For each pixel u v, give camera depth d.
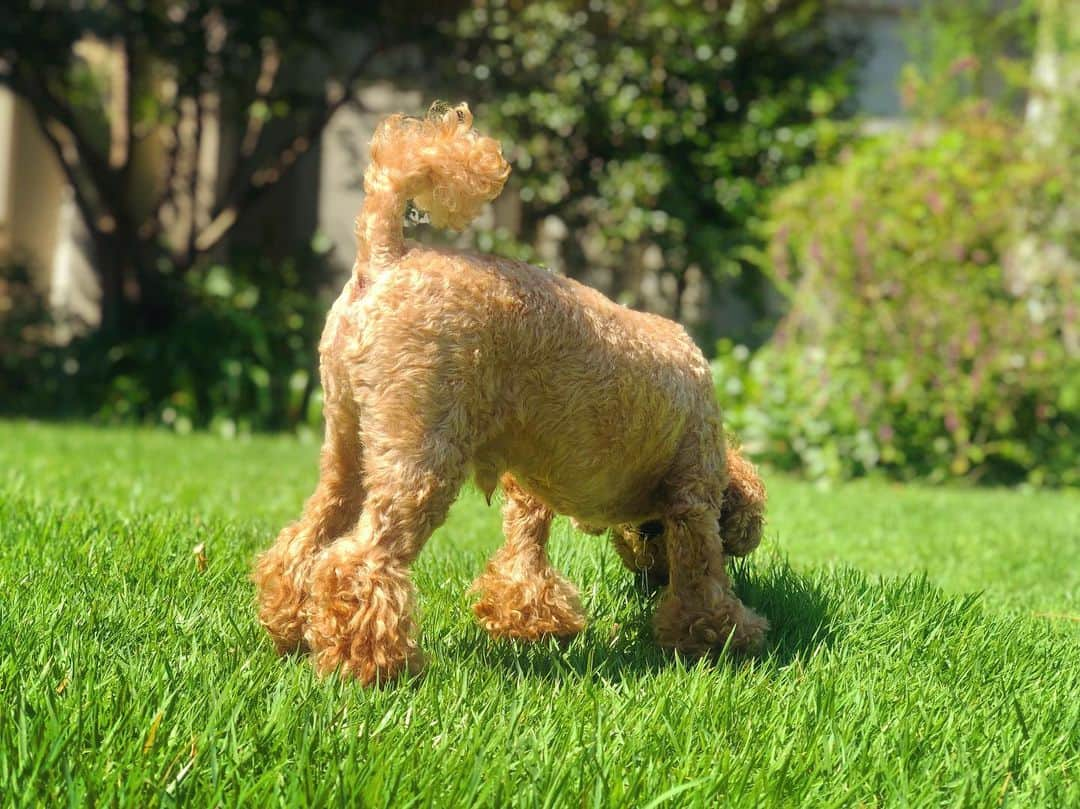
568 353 2.97
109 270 12.51
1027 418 10.20
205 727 2.38
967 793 2.36
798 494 8.09
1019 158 10.27
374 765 2.21
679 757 2.43
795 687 3.00
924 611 3.73
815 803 2.30
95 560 3.79
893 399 9.92
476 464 3.04
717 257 11.54
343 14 11.72
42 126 11.89
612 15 12.05
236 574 3.90
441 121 3.01
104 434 10.17
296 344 12.49
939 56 13.00
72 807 1.98
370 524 2.85
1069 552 5.89
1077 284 10.25
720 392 10.43
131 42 11.84
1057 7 11.27
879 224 9.77
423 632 3.42
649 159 11.85
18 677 2.58
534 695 2.81
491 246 11.70
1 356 12.70
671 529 3.39
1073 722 2.78
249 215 14.07
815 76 12.21
